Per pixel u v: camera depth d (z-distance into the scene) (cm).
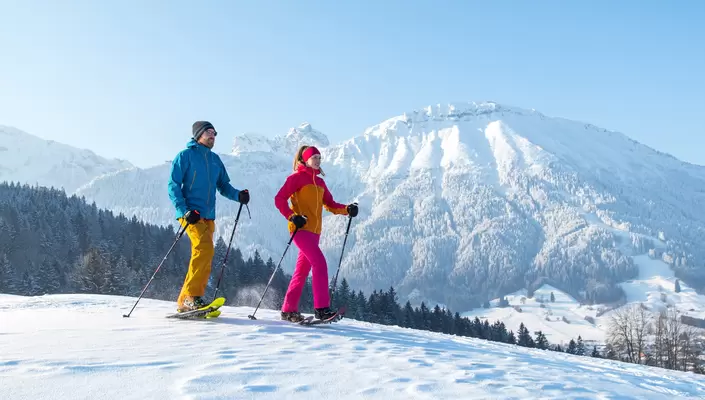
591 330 15188
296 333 471
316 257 555
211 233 581
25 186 11375
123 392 236
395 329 743
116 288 5575
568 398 285
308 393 254
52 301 897
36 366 280
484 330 7825
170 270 5409
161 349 356
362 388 270
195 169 575
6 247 7694
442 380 301
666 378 614
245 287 6294
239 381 268
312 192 564
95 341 385
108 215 11356
